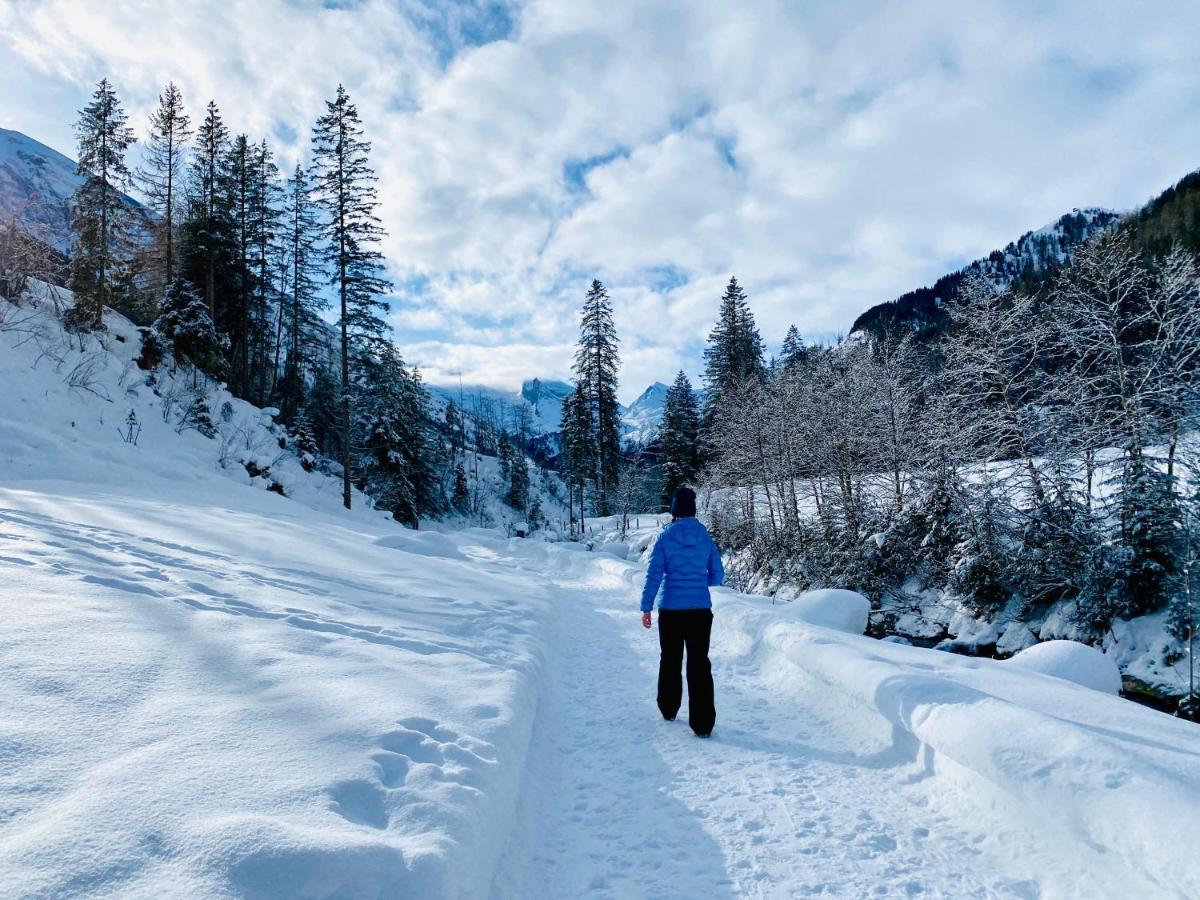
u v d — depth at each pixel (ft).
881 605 55.67
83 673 9.01
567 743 13.78
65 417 53.06
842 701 15.12
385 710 10.14
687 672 14.46
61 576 14.05
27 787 6.08
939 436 55.06
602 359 139.95
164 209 92.79
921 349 69.72
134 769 6.84
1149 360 42.01
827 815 10.42
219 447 69.26
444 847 6.59
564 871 8.95
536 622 21.67
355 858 5.84
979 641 45.98
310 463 88.38
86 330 68.33
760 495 98.37
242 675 10.56
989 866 8.88
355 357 88.02
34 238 64.54
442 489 146.72
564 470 215.92
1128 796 7.99
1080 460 45.14
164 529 26.68
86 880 4.98
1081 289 47.47
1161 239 84.38
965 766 10.38
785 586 70.03
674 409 145.59
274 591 18.24
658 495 157.99
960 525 50.21
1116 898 7.55
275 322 119.75
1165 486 38.14
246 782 7.04
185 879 5.23
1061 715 12.60
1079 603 40.68
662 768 12.37
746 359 139.44
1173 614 36.01
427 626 18.28
